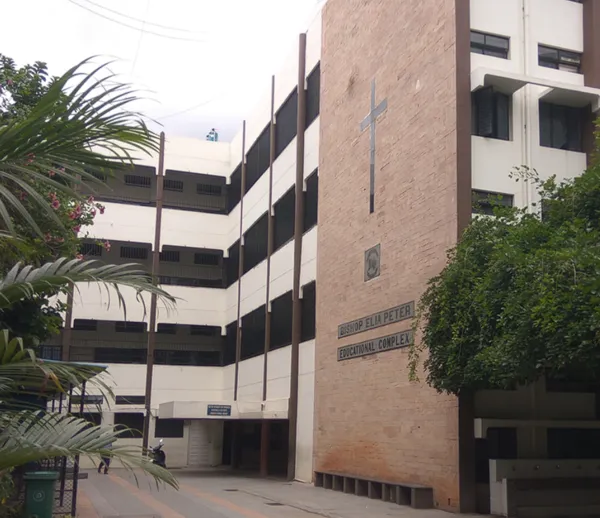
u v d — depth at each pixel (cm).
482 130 1788
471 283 1419
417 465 1786
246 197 3638
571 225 1180
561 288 1056
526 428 1711
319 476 2358
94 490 2194
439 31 1870
